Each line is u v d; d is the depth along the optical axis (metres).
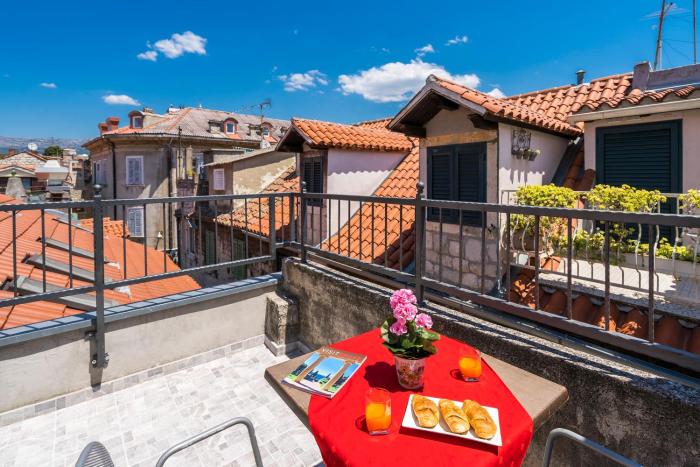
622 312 3.93
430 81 4.95
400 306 1.92
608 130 5.43
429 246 5.68
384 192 8.11
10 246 5.47
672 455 1.90
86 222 14.41
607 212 2.24
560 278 4.52
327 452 1.58
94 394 3.71
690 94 4.44
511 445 1.54
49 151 60.12
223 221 11.39
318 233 7.79
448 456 1.47
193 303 4.29
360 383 2.00
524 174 5.28
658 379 2.06
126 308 3.91
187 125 26.98
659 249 4.02
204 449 3.11
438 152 5.50
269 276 5.04
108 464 1.63
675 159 4.84
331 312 4.23
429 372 2.11
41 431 3.26
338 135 7.68
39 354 3.43
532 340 2.61
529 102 7.76
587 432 2.22
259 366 4.36
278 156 13.52
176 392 3.86
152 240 24.23
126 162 24.34
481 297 2.93
